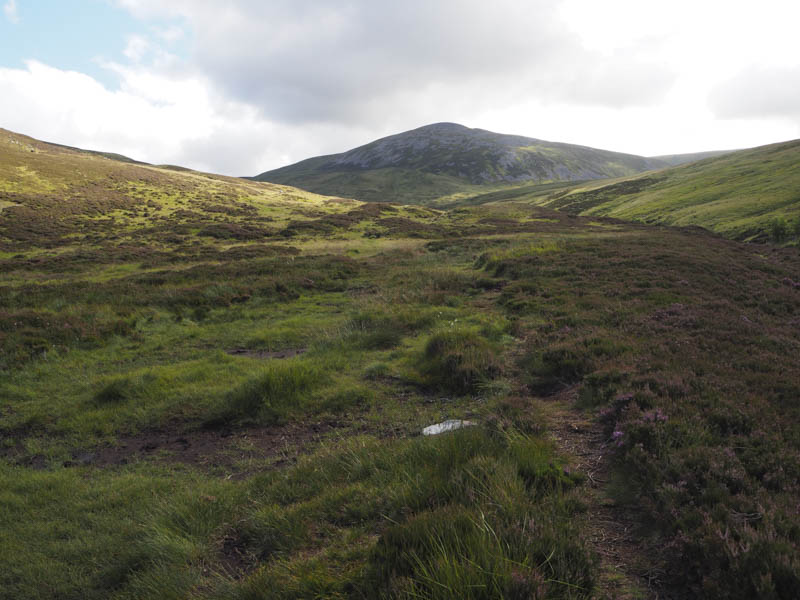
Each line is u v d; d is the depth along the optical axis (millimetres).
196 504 5348
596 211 115812
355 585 3154
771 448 4477
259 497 5371
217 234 46031
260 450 7062
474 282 19094
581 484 4430
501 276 20344
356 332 12484
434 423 6953
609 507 4043
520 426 5793
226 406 8414
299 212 67125
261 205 73125
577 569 3039
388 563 3189
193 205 66375
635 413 5445
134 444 7684
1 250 36969
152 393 9344
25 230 43906
